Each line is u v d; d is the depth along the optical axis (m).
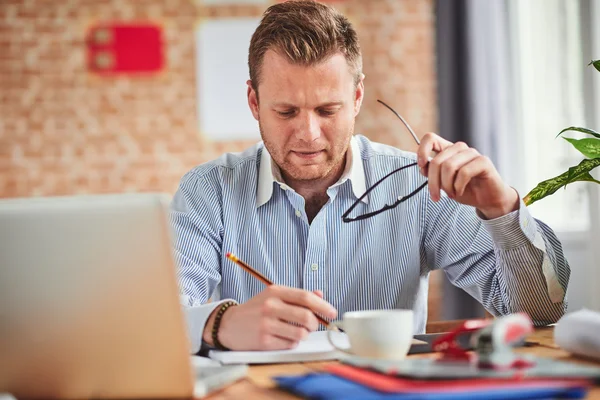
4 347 0.94
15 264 0.92
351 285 1.80
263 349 1.27
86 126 4.68
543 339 1.35
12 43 4.64
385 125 4.81
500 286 1.63
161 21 4.71
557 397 0.84
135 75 4.70
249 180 1.86
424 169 1.48
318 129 1.66
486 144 4.27
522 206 1.48
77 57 4.68
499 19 4.29
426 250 1.87
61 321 0.93
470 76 4.29
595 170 3.77
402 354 1.16
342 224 1.82
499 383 0.85
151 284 0.92
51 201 0.92
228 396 0.96
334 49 1.64
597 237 3.77
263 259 1.81
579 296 4.11
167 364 0.93
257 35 1.69
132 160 4.70
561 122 4.20
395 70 4.82
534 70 4.29
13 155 4.64
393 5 4.82
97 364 0.94
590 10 3.72
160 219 0.91
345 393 0.84
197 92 4.72
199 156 4.72
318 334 1.46
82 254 0.92
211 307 1.34
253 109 1.82
